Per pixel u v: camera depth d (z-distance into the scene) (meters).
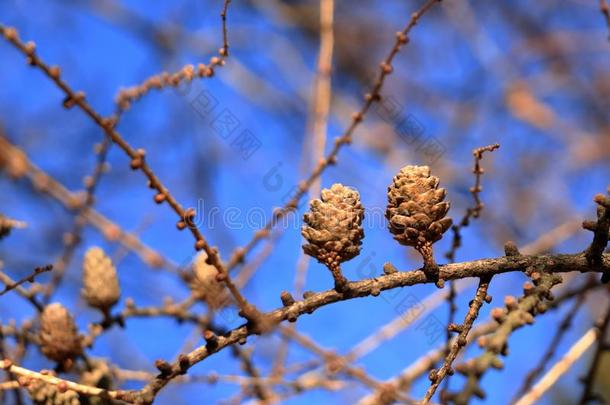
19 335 0.80
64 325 0.78
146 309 0.82
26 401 0.82
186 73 0.79
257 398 0.86
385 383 0.84
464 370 0.64
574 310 0.82
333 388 0.85
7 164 0.90
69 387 0.70
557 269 0.69
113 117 0.82
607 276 0.70
